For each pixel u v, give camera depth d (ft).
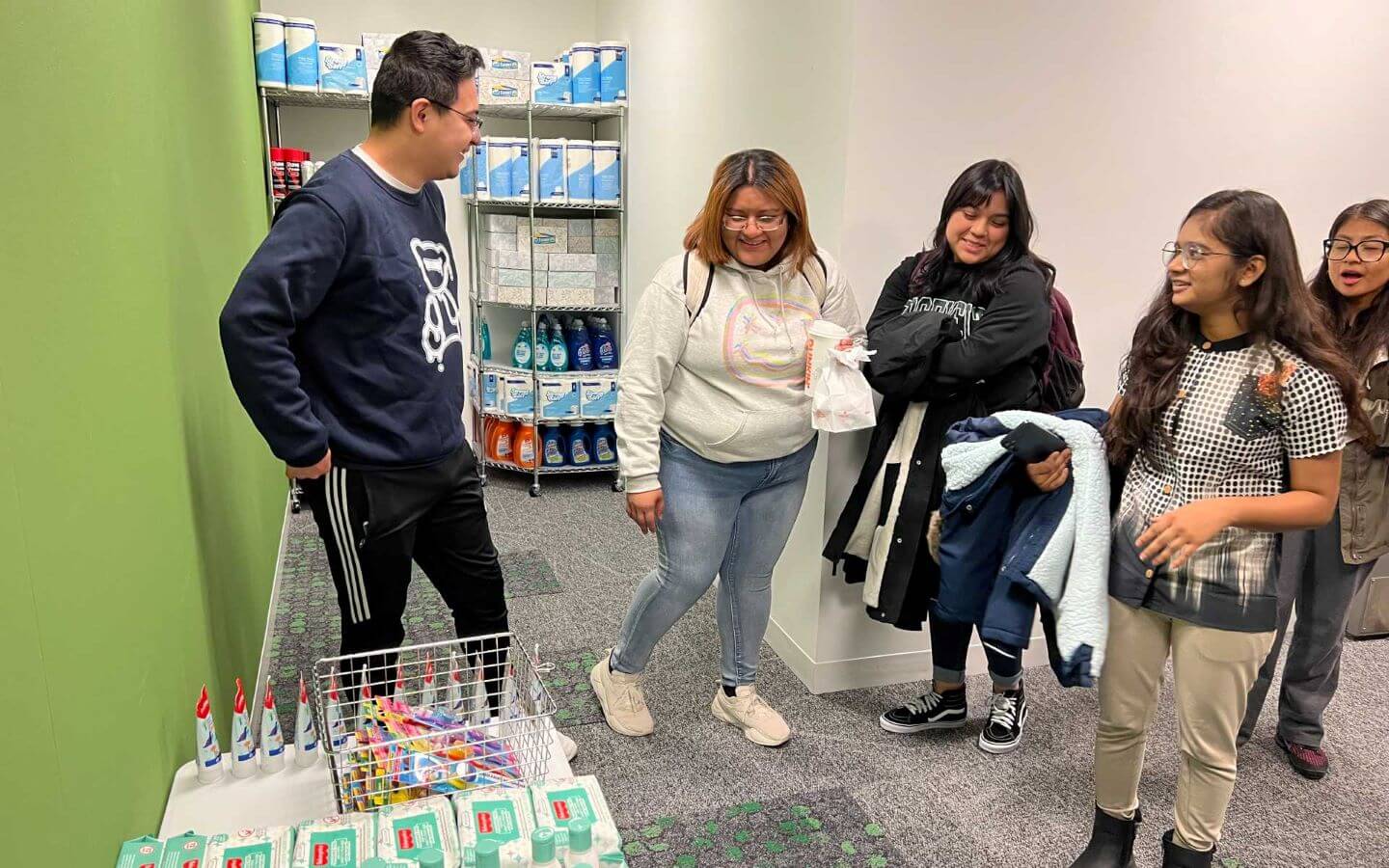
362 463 5.62
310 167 12.75
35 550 2.96
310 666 8.63
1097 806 5.76
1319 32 8.50
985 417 6.69
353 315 5.46
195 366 6.03
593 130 15.58
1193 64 8.16
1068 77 7.78
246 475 7.97
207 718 4.57
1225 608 4.89
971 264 6.69
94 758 3.44
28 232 3.08
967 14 7.37
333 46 12.42
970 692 8.42
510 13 14.78
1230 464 4.84
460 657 5.37
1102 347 8.55
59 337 3.33
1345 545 6.79
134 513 4.20
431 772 4.40
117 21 4.42
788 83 8.31
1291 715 7.36
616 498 14.25
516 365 14.37
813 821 6.52
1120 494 5.48
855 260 7.59
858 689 8.48
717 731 7.67
